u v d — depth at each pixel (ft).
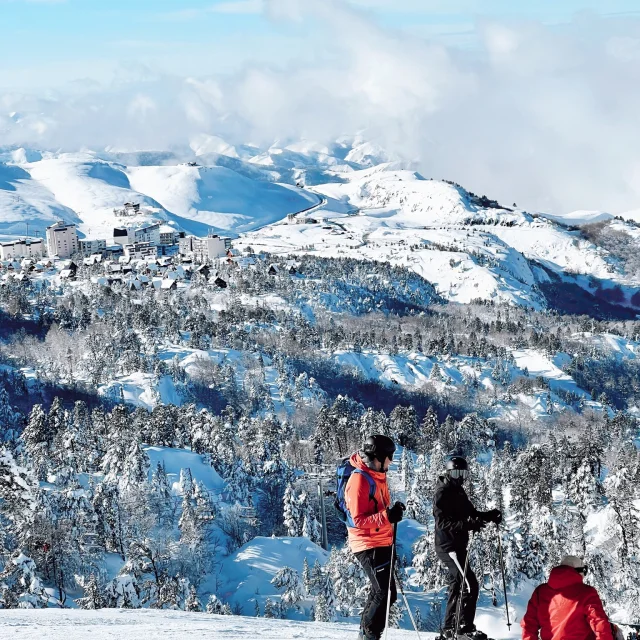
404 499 318.04
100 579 175.63
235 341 652.07
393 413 433.89
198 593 200.95
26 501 115.75
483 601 168.66
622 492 161.99
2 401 440.04
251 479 298.56
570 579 23.12
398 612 153.17
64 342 611.88
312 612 187.11
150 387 527.40
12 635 38.37
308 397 567.18
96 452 328.49
